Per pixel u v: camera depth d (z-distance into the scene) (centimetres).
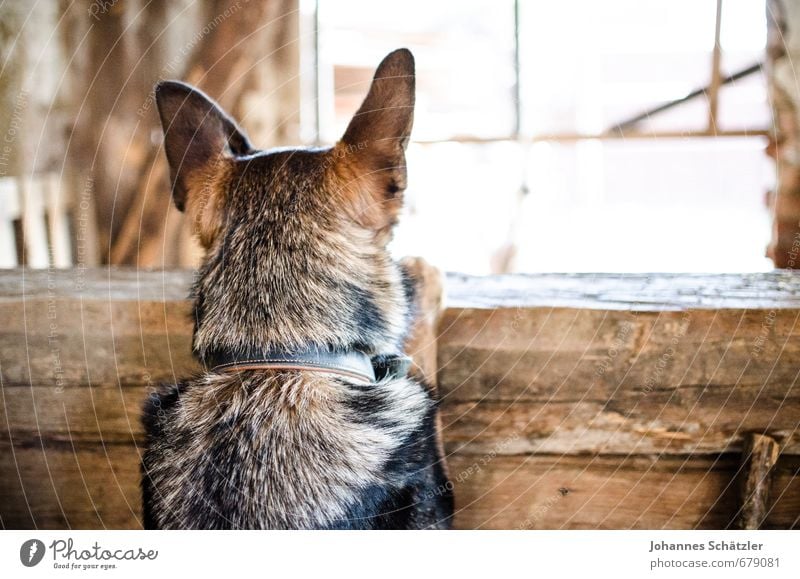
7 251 273
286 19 312
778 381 144
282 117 319
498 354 149
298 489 127
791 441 144
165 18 305
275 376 130
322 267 133
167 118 146
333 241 134
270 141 318
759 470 142
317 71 321
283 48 314
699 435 145
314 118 324
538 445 148
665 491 146
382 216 139
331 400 130
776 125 263
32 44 289
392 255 144
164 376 151
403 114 135
